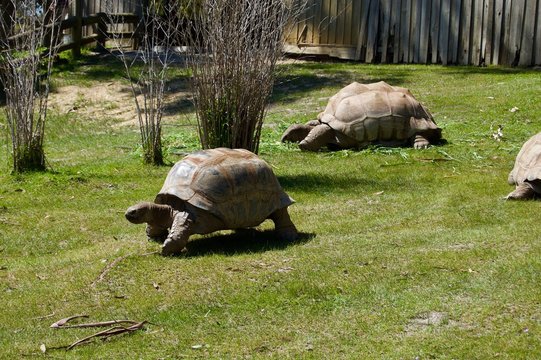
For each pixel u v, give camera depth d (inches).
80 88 852.0
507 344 229.5
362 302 265.7
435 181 447.2
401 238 335.0
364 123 524.7
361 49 898.7
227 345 239.1
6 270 327.3
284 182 450.6
